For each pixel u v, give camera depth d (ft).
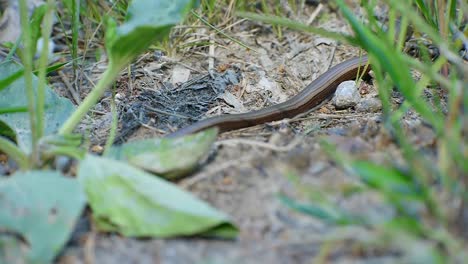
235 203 3.85
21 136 4.18
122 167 3.83
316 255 3.67
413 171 3.69
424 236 3.62
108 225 3.79
